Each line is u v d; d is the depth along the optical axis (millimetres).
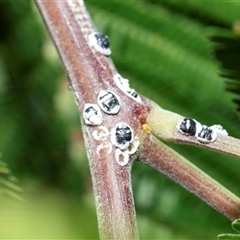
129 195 124
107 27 192
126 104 129
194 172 127
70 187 201
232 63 137
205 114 181
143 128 127
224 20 170
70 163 205
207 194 126
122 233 121
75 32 139
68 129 208
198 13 180
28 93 208
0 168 135
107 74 133
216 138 126
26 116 204
